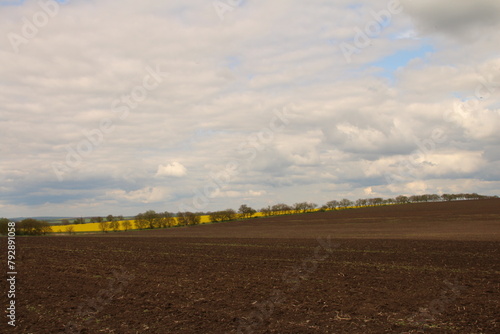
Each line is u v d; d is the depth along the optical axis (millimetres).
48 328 12461
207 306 14656
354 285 17781
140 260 26266
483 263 22922
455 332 11602
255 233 56094
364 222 76062
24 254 29156
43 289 17500
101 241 41656
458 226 57844
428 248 29938
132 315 13695
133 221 92125
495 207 100375
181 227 83625
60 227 89500
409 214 91938
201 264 24422
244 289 17266
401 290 16734
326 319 12969
